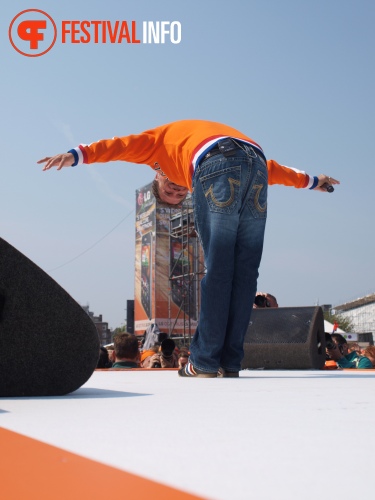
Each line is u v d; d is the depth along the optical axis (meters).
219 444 0.79
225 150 2.69
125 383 2.32
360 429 0.94
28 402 1.46
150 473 0.59
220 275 2.74
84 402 1.45
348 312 74.00
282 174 3.31
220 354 2.84
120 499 0.46
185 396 1.62
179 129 3.01
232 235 2.71
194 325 37.69
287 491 0.52
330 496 0.50
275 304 5.38
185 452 0.73
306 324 4.66
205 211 2.75
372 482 0.56
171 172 3.04
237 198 2.70
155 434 0.89
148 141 2.99
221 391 1.81
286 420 1.06
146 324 39.53
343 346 6.13
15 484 0.51
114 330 71.62
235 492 0.51
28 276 1.69
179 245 39.16
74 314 1.73
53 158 2.79
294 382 2.30
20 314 1.68
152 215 39.97
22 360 1.68
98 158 2.88
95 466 0.60
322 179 3.40
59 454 0.66
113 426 0.98
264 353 4.69
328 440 0.83
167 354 6.59
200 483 0.55
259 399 1.50
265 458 0.69
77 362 1.73
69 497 0.47
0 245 1.66
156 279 38.81
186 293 38.03
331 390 1.82
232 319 2.85
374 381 2.30
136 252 42.00
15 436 0.81
